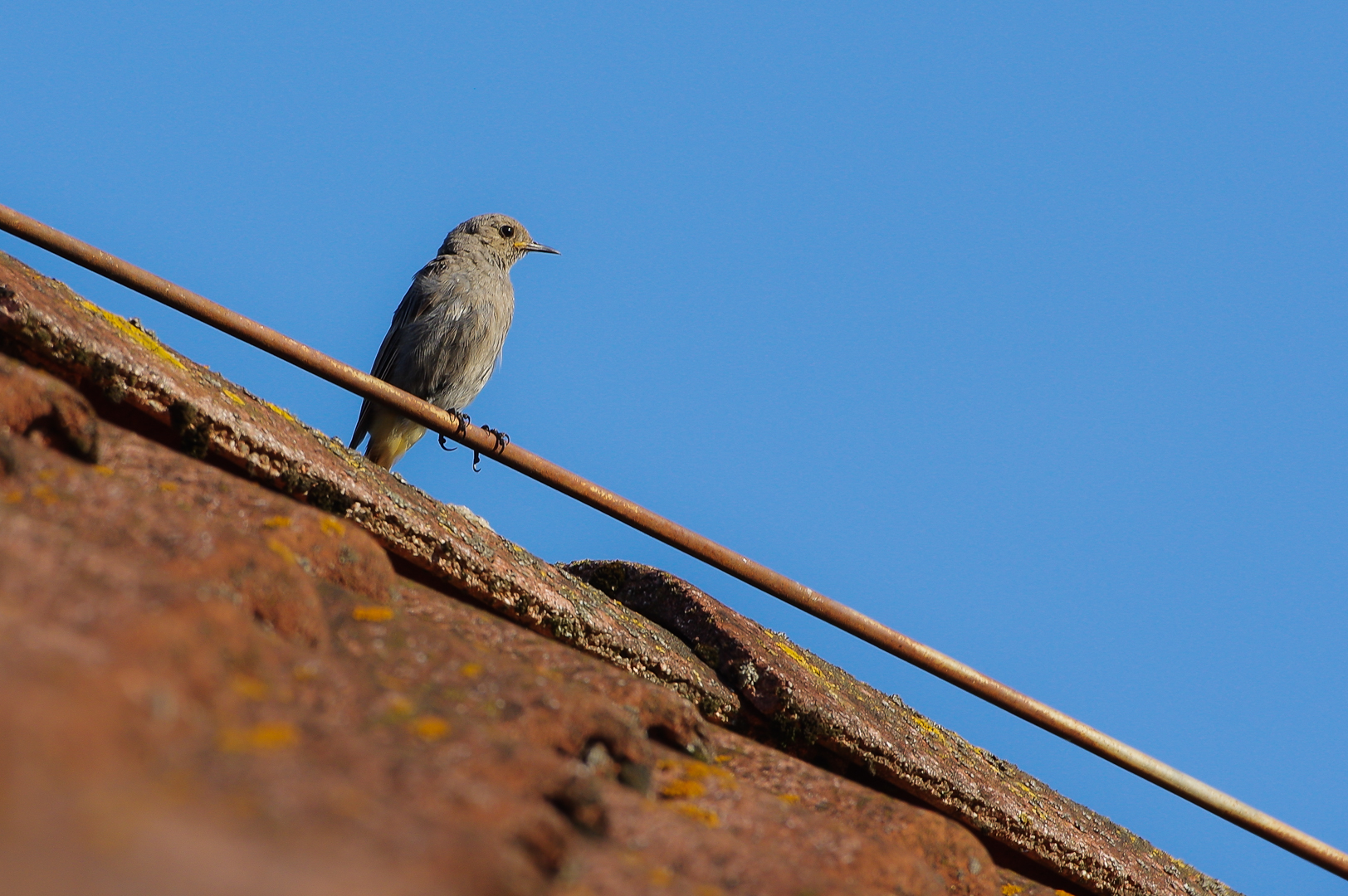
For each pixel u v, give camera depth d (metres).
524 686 5.44
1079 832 10.99
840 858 5.61
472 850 3.26
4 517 4.43
